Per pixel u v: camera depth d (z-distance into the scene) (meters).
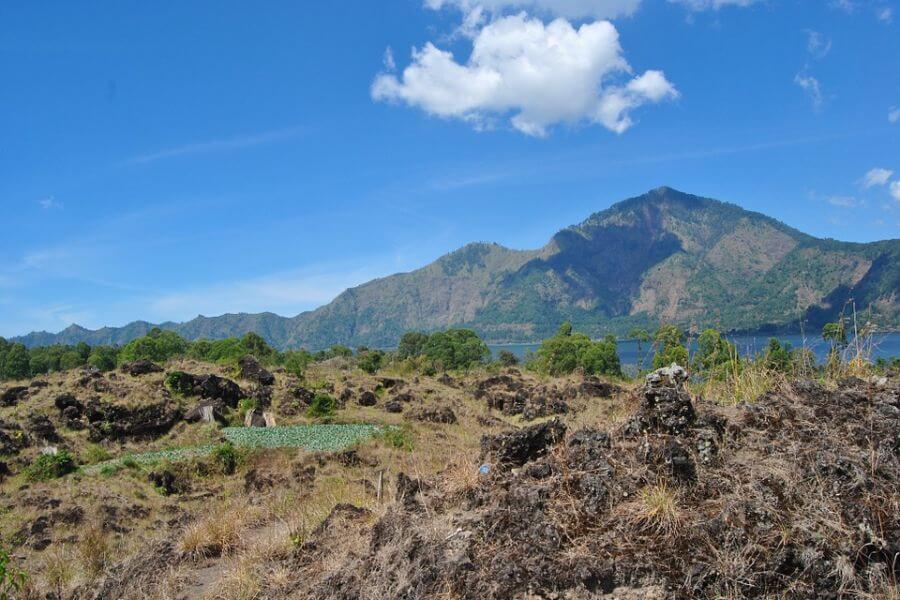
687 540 4.16
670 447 4.85
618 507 4.61
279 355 58.44
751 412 5.50
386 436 20.94
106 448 21.98
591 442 5.36
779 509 4.23
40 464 18.52
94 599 7.10
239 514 9.12
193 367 31.62
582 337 46.59
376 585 4.86
